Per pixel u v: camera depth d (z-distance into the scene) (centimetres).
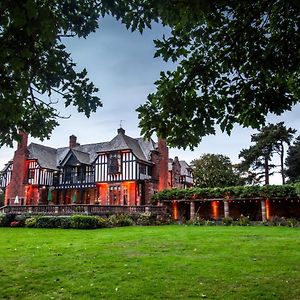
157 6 425
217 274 686
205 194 2792
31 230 1956
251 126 538
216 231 1705
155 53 538
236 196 2673
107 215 2497
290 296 534
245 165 4253
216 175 4375
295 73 573
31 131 574
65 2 445
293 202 2736
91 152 3831
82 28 481
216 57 538
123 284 619
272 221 2384
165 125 539
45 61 483
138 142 3659
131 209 2700
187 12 429
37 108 541
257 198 2577
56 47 486
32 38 393
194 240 1273
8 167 3991
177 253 961
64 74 504
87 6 467
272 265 767
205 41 531
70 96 524
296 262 801
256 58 516
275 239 1288
